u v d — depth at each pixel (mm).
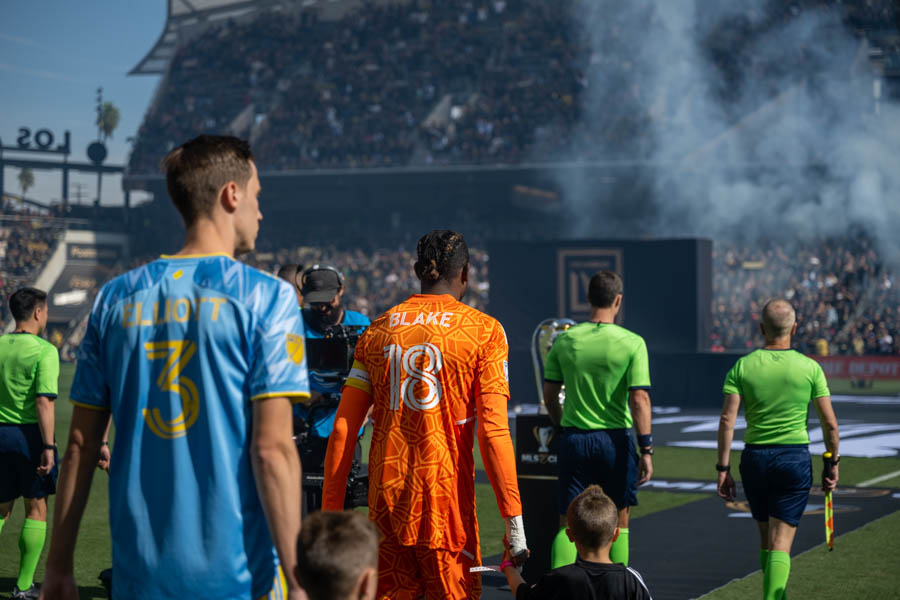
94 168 62656
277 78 57562
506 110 49594
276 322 2828
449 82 53219
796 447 6125
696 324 27641
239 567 2789
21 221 54344
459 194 48344
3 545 9445
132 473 2836
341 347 5645
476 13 54500
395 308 4266
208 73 59188
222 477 2779
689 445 18375
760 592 7391
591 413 6426
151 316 2877
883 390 33562
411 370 4086
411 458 4051
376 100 53688
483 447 4051
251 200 3080
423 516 4016
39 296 7254
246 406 2830
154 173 55469
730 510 11242
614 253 28422
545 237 47562
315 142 52875
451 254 4254
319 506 5801
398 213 50594
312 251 51562
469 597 4133
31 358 6953
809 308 39062
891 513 10914
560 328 7391
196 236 2988
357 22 57250
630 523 10406
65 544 2922
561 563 6301
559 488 6578
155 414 2832
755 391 6195
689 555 8734
